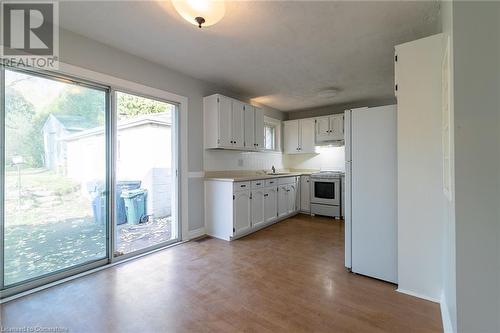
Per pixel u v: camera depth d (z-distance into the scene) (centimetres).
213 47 259
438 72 181
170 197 340
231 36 236
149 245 302
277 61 295
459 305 119
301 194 513
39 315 171
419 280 192
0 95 195
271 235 362
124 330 156
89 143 251
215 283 216
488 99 113
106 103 262
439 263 183
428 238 188
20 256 208
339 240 337
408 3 187
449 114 131
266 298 192
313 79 357
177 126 331
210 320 165
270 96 446
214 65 307
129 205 319
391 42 249
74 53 229
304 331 155
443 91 165
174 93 321
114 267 250
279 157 557
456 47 118
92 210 253
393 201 216
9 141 201
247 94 433
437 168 182
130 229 323
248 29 224
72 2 186
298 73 333
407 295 195
